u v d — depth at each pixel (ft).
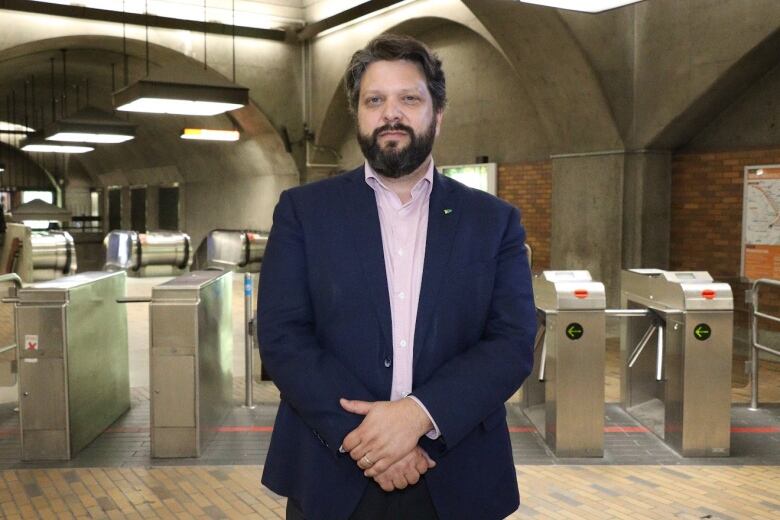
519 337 5.85
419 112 5.81
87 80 60.95
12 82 61.72
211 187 68.54
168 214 79.41
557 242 32.68
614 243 30.19
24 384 16.10
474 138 39.45
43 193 107.76
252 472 15.44
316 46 48.93
